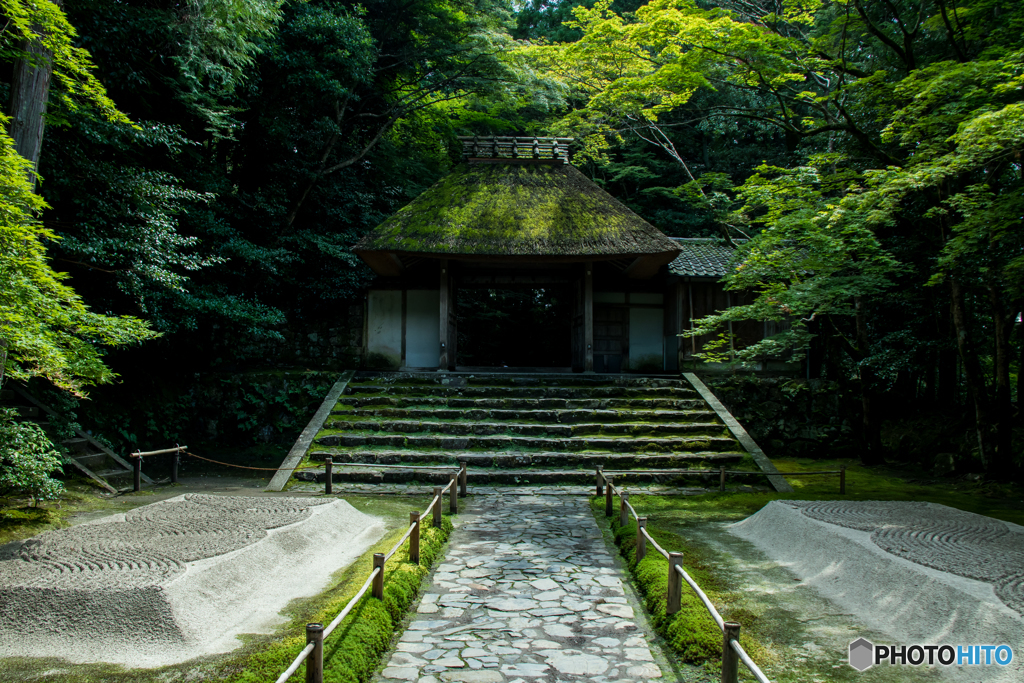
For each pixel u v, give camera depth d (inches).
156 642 113.2
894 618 129.8
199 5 331.3
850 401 399.5
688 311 458.3
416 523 170.2
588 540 207.8
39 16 197.6
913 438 405.4
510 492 283.6
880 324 442.3
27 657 110.3
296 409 434.0
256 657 110.0
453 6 537.3
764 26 337.4
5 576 127.6
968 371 319.9
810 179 292.7
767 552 187.5
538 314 692.1
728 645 99.0
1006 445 308.2
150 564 133.5
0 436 209.6
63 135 291.1
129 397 384.5
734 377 443.5
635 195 678.5
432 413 355.3
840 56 331.6
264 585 143.8
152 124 319.0
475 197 450.6
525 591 158.4
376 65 546.3
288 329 476.4
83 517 222.8
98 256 290.4
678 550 187.5
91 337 234.4
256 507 194.2
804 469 372.8
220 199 450.0
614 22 359.3
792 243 295.7
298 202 490.0
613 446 327.6
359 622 124.1
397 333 472.1
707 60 322.3
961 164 216.7
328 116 505.0
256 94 442.9
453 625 136.6
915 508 200.4
